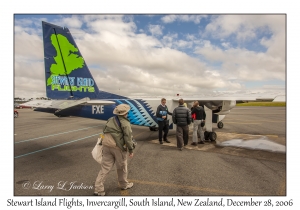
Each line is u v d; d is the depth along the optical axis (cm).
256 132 967
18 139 794
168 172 431
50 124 1312
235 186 365
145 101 834
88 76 753
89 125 1256
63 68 683
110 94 841
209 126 806
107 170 332
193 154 575
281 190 350
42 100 635
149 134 898
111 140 320
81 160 517
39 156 553
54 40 661
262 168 458
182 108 624
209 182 382
